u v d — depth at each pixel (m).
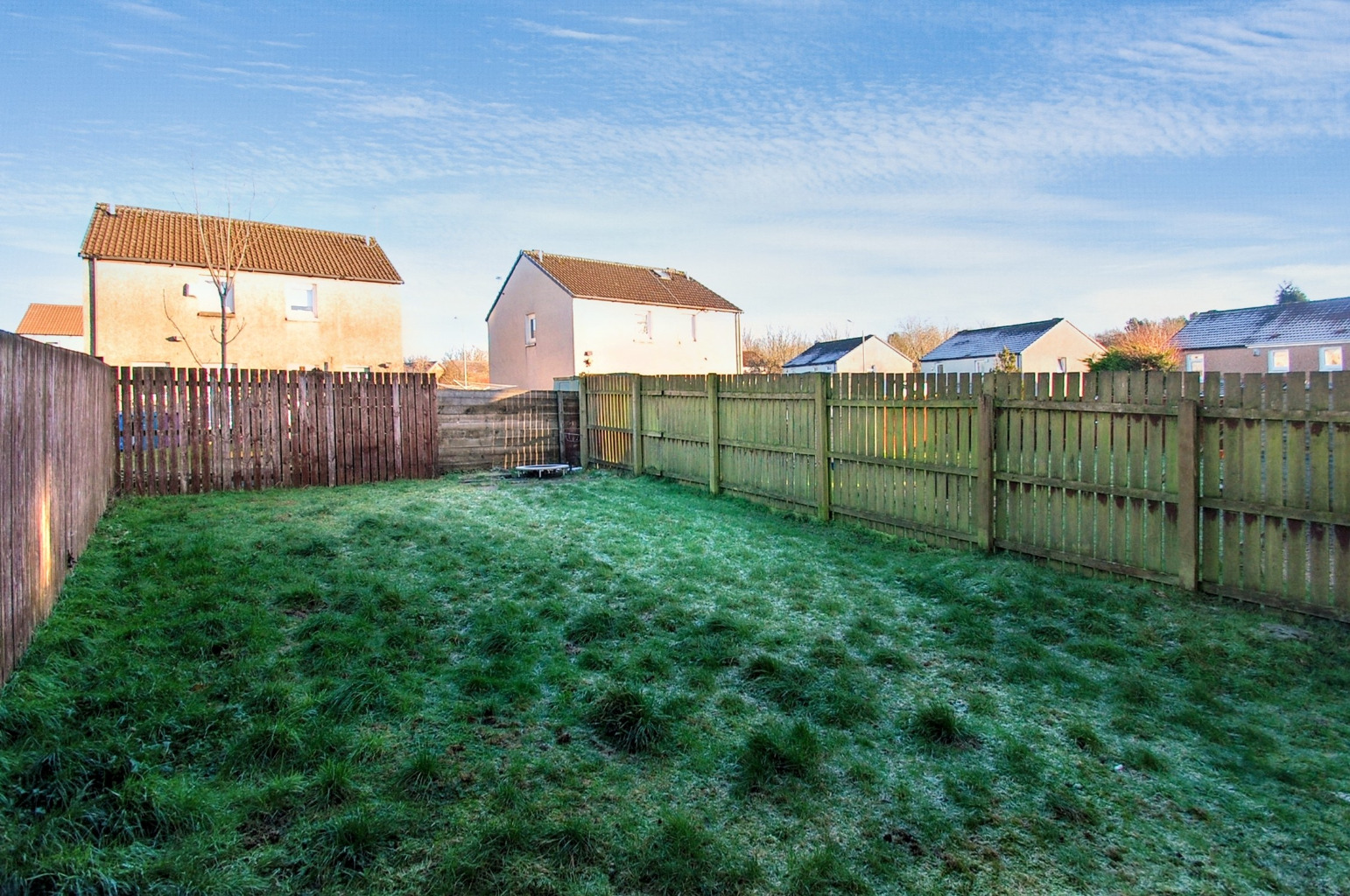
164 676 3.24
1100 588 4.89
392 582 4.89
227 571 4.86
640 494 9.23
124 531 6.12
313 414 9.75
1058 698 3.46
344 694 3.11
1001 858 2.30
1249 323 39.12
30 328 40.03
